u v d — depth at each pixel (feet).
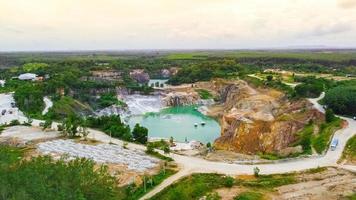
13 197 152.66
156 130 629.10
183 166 339.36
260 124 516.32
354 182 283.79
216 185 286.05
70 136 463.42
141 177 311.68
